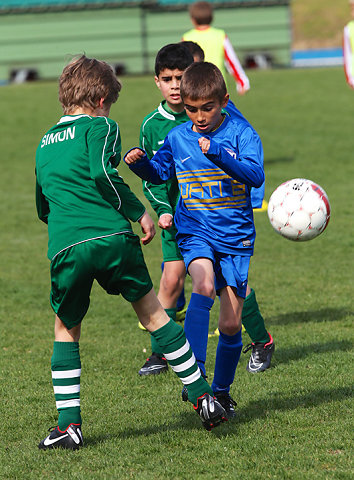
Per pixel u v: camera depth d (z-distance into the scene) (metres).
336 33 142.75
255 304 15.39
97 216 11.41
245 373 15.57
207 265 12.43
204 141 11.39
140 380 15.56
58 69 93.75
